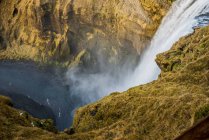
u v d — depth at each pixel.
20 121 19.16
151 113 17.73
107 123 20.12
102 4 46.72
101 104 22.16
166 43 36.78
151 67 38.62
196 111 14.55
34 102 44.03
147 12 41.78
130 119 18.67
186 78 20.70
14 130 17.62
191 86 19.47
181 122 15.89
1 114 18.98
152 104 18.67
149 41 41.84
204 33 25.55
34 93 46.28
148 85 22.84
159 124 16.70
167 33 37.56
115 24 45.69
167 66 25.03
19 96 45.44
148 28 41.31
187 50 25.02
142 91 21.45
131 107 19.95
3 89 47.31
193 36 26.53
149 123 17.25
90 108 22.17
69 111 41.97
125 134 17.16
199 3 33.50
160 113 17.36
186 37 27.88
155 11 41.16
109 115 20.59
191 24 32.38
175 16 37.38
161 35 38.97
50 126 20.59
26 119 19.77
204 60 21.31
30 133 17.55
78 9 48.59
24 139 16.78
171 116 16.48
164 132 16.06
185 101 17.06
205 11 32.09
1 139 16.69
